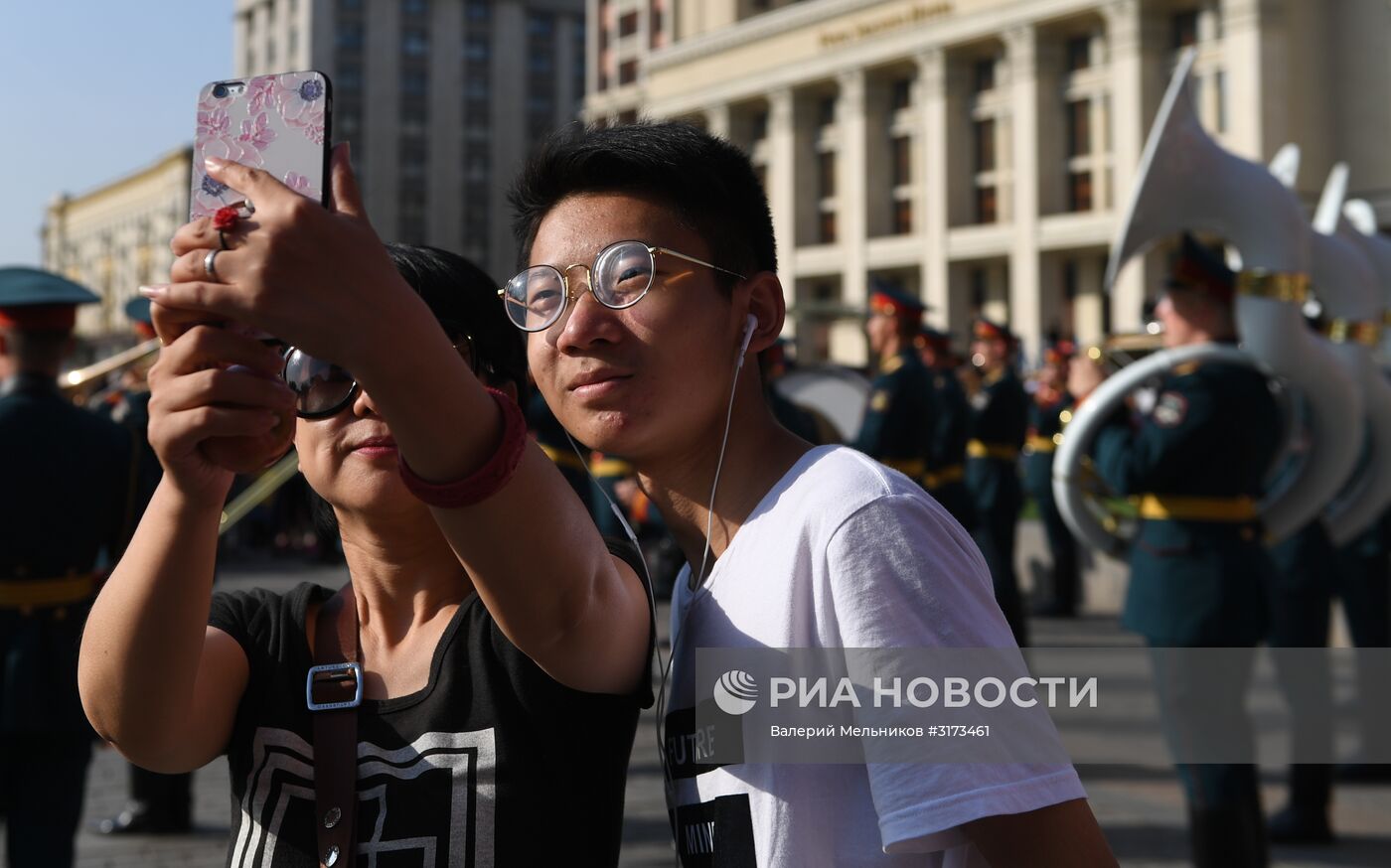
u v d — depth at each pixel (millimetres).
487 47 83375
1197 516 4449
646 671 1546
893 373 8438
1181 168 4805
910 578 1269
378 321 1052
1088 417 4895
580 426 1424
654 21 68688
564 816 1551
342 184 1143
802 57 58625
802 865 1297
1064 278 51781
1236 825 4176
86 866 5020
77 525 3908
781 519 1365
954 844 1269
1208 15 47469
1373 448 5930
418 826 1544
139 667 1409
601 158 1421
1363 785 5980
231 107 1186
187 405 1188
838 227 59125
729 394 1458
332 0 80625
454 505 1165
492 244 83375
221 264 1024
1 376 4074
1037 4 50312
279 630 1679
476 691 1579
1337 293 5781
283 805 1612
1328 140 46531
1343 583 6422
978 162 54594
